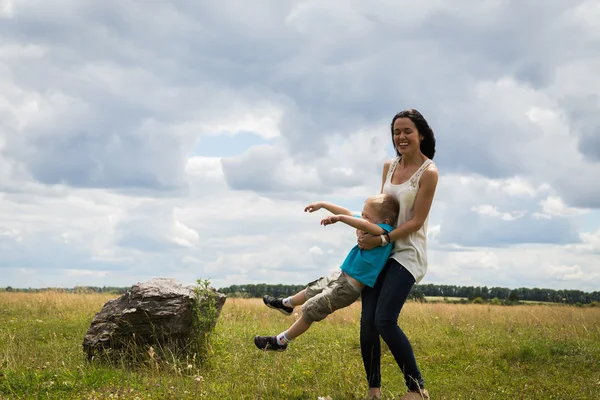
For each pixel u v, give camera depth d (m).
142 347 7.14
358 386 5.83
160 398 5.26
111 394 5.20
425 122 5.52
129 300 7.41
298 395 5.54
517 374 7.41
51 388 5.60
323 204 5.93
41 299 14.57
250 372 6.54
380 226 5.27
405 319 13.84
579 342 9.44
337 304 5.43
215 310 7.50
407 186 5.36
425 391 5.20
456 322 13.34
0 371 6.04
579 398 5.91
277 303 5.91
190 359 7.07
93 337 7.29
